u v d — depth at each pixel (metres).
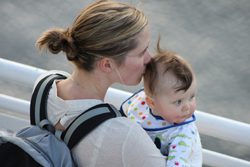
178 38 7.95
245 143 2.93
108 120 2.04
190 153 2.45
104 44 1.98
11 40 7.61
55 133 2.12
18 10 8.30
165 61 2.45
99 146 2.04
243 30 8.27
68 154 2.07
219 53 7.70
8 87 6.50
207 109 6.58
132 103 2.76
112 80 2.15
